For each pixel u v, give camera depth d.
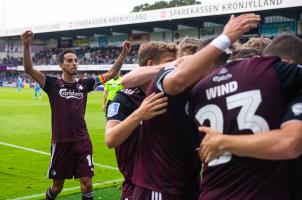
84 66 51.69
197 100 2.17
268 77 1.96
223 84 2.07
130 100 2.93
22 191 6.17
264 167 1.96
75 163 5.21
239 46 2.50
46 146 10.38
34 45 64.94
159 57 2.75
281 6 30.06
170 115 2.38
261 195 1.95
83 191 5.13
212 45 2.01
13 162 8.33
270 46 2.20
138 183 2.60
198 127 2.17
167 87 2.14
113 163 8.36
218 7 34.44
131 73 2.58
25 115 18.27
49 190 5.42
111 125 2.82
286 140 1.80
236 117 1.98
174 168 2.47
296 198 2.16
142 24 43.28
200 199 2.17
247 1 32.12
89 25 47.09
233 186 2.00
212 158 1.94
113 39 52.66
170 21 40.44
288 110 1.89
